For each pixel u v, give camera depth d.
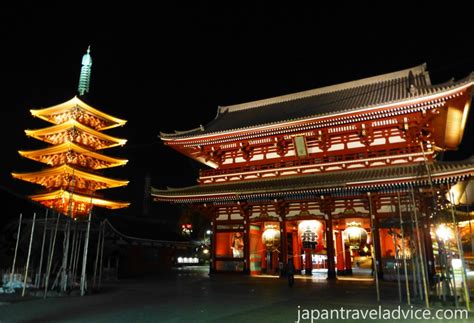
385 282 26.97
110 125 50.50
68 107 45.84
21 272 27.48
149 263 45.31
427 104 27.84
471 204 31.50
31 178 46.19
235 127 38.88
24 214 35.03
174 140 37.75
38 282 24.19
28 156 47.34
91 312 15.36
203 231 74.56
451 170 25.36
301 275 35.41
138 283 29.25
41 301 18.86
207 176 38.56
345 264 37.47
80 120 47.47
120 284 28.36
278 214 33.62
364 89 39.81
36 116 47.62
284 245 32.88
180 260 67.00
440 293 18.88
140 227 48.50
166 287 25.88
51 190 44.25
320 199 31.64
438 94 26.89
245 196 32.91
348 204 31.36
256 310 15.77
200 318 13.92
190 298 19.84
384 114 29.70
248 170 36.69
